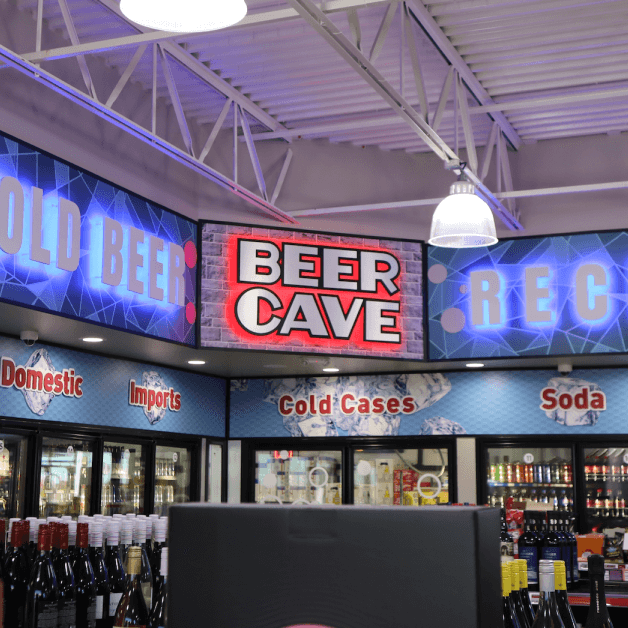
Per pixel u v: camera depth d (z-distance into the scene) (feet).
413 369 34.17
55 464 27.20
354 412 35.29
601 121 30.04
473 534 2.66
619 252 30.12
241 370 34.42
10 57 18.53
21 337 24.56
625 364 31.99
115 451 30.50
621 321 29.68
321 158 32.45
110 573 9.29
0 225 20.51
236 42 24.66
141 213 26.16
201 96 28.60
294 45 24.84
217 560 2.83
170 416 32.76
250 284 29.68
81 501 27.99
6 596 9.03
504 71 25.61
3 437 25.29
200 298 28.78
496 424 33.60
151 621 8.07
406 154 32.89
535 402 33.32
